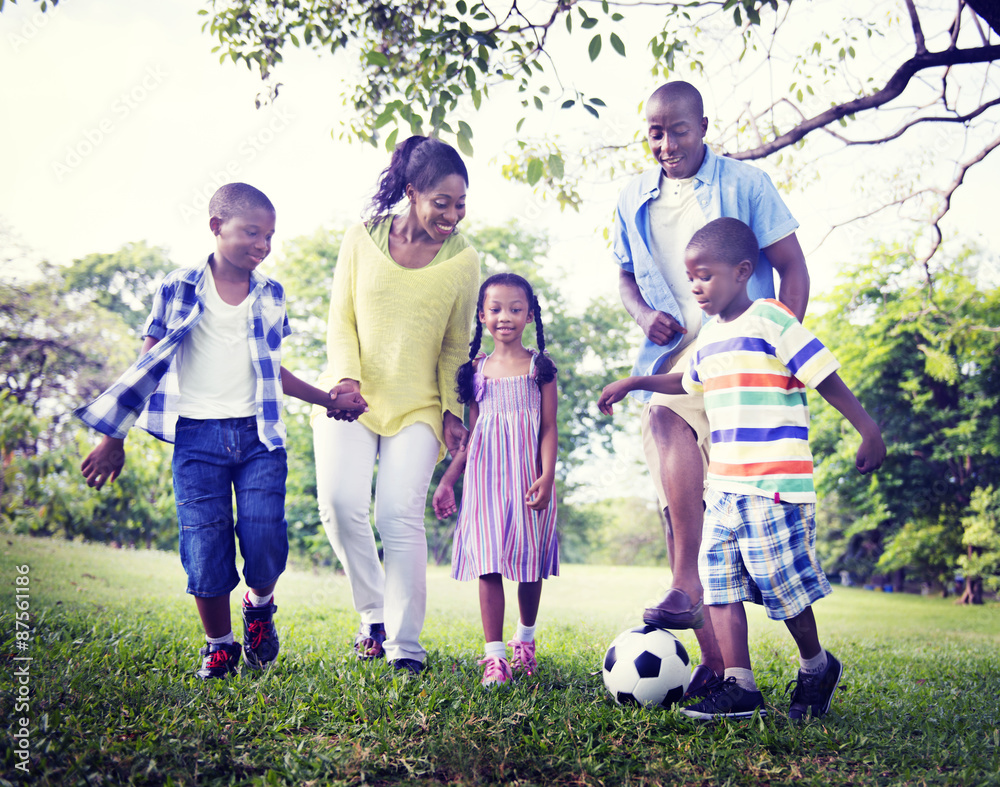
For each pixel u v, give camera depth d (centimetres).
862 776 193
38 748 185
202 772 184
